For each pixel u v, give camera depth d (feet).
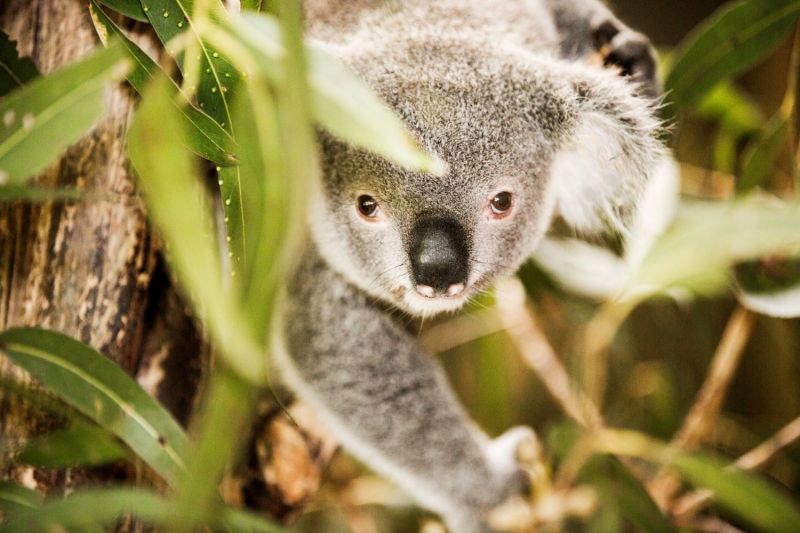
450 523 3.42
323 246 3.21
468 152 3.00
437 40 3.12
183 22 2.73
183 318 3.12
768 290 3.21
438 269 2.98
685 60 3.20
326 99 2.56
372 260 3.13
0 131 2.64
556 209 3.41
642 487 3.25
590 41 3.28
